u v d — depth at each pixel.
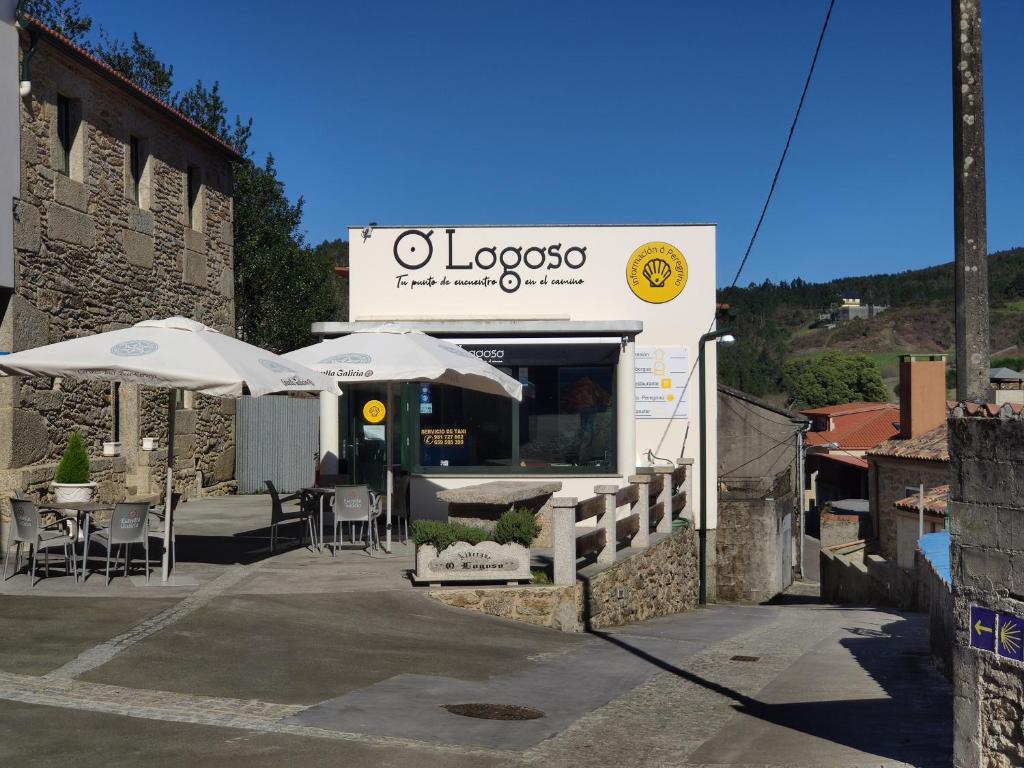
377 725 6.24
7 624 8.23
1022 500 4.98
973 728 5.30
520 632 9.85
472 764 5.64
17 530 10.01
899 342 118.44
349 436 16.27
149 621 8.60
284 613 9.25
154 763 5.27
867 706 7.59
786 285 140.50
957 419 5.42
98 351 9.61
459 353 12.74
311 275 32.62
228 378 9.35
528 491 11.61
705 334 17.56
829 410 53.69
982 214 5.82
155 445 17.83
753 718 7.14
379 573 11.15
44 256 14.11
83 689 6.60
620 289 17.97
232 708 6.40
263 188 32.03
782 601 22.47
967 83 5.84
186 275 19.06
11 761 5.19
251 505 18.62
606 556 12.23
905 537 22.62
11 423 13.11
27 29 13.49
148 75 30.41
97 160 15.77
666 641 10.74
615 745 6.24
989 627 5.19
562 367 16.28
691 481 17.59
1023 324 106.06
